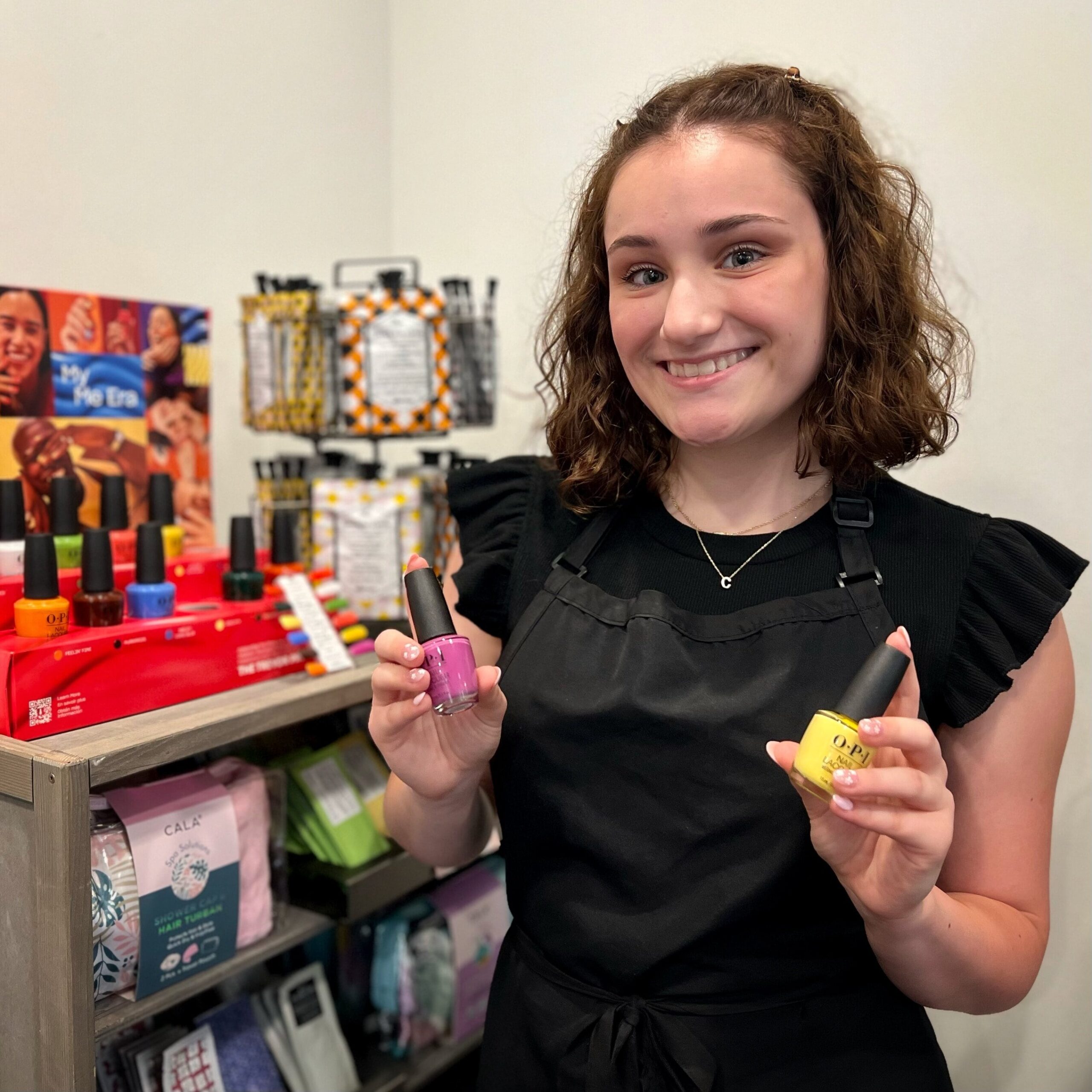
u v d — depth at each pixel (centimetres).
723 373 77
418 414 144
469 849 101
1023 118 131
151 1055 119
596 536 91
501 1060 89
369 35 186
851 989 81
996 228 134
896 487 87
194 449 146
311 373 144
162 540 113
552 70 171
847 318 80
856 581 81
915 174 139
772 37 149
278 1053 129
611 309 83
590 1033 81
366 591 144
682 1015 79
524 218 177
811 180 76
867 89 142
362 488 144
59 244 138
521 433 182
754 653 79
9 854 94
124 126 145
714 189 73
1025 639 77
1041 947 77
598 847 80
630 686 80
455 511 101
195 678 110
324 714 139
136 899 101
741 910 76
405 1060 144
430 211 190
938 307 93
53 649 97
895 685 66
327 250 181
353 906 124
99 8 140
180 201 154
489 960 151
